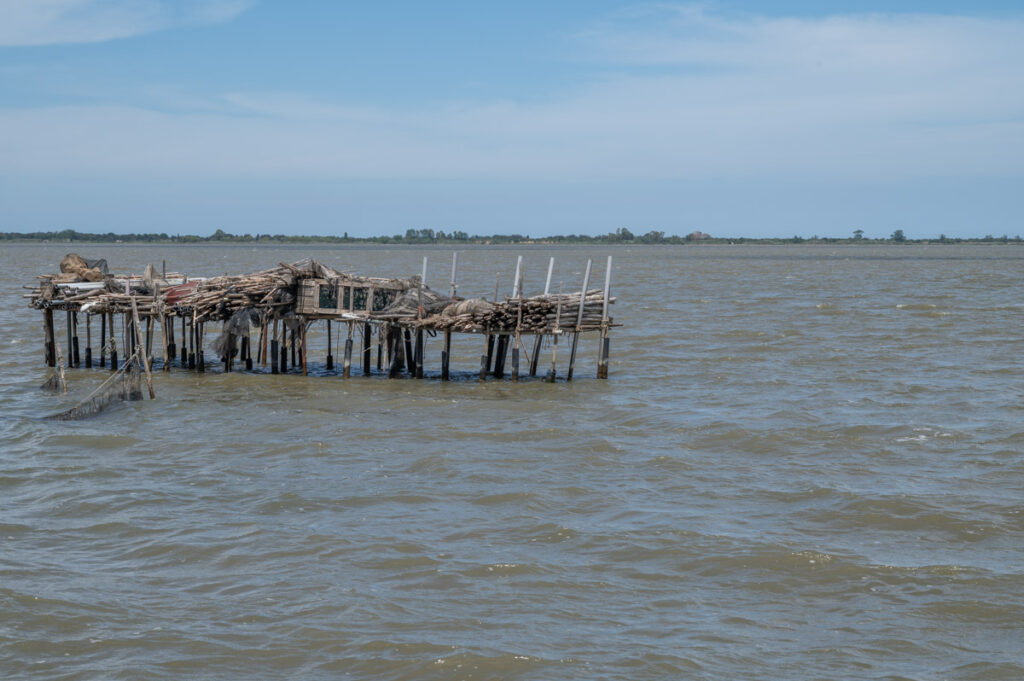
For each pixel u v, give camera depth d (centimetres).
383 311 3997
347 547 2073
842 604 1831
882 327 6106
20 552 2041
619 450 2897
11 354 4744
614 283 11075
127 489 2483
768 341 5469
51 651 1623
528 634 1694
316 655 1617
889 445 2977
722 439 3050
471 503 2383
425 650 1631
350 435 3048
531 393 3778
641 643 1667
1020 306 7438
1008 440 3020
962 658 1628
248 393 3712
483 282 11138
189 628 1708
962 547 2117
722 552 2062
